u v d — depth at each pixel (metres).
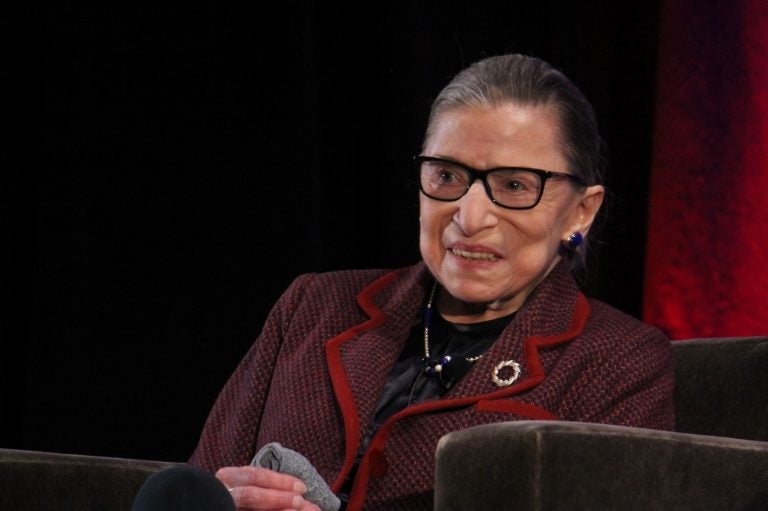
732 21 10.00
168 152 9.53
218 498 4.14
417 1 9.80
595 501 4.79
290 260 9.60
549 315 6.58
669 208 10.03
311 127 9.63
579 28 9.95
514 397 6.21
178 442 9.53
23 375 9.50
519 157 6.37
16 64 9.45
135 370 9.46
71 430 9.34
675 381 6.98
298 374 6.79
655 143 10.06
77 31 9.34
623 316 6.75
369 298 7.07
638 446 4.92
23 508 5.68
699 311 9.93
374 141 10.05
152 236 9.48
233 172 9.60
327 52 10.07
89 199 9.39
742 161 9.97
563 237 6.79
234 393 7.16
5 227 9.48
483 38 9.94
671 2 10.05
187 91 9.55
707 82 10.02
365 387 6.54
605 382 6.28
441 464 4.98
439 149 6.50
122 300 9.45
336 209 10.09
